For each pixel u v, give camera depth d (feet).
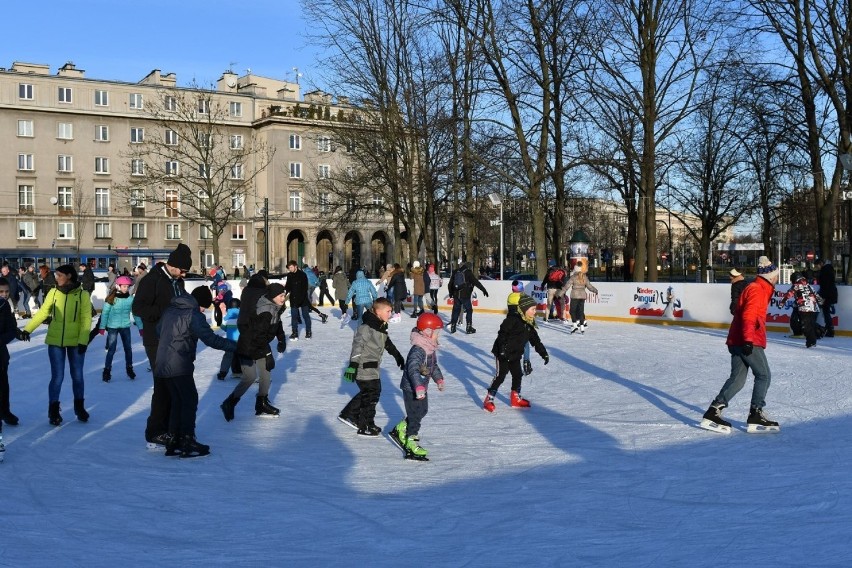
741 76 91.25
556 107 96.12
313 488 22.54
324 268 236.22
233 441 29.19
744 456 25.61
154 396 27.32
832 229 105.40
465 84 99.96
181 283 35.91
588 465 25.04
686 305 74.59
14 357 56.18
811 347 55.52
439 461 25.91
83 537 17.78
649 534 17.76
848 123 95.45
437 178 109.40
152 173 189.06
